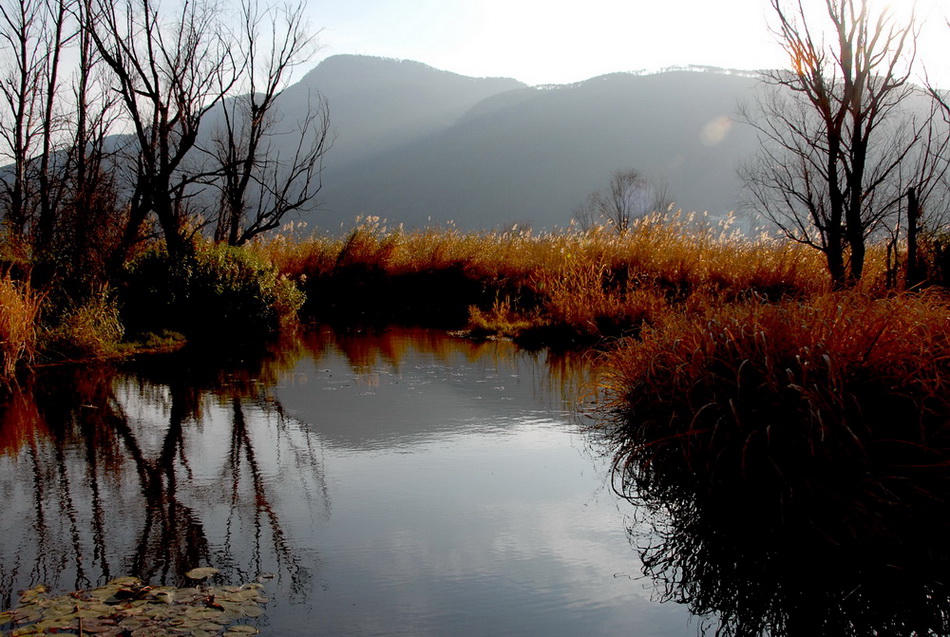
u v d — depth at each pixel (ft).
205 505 15.47
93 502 15.58
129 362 33.30
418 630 10.67
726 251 47.96
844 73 27.55
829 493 13.84
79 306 34.83
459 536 14.11
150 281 40.81
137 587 11.60
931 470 13.82
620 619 11.25
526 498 16.20
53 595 11.32
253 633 10.32
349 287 61.05
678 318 22.43
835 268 29.09
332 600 11.44
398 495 16.28
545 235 63.05
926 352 14.88
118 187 48.37
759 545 13.89
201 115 48.91
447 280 59.00
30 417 22.97
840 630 11.23
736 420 14.83
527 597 11.81
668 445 17.28
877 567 12.98
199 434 21.08
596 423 22.31
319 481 17.16
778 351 16.03
